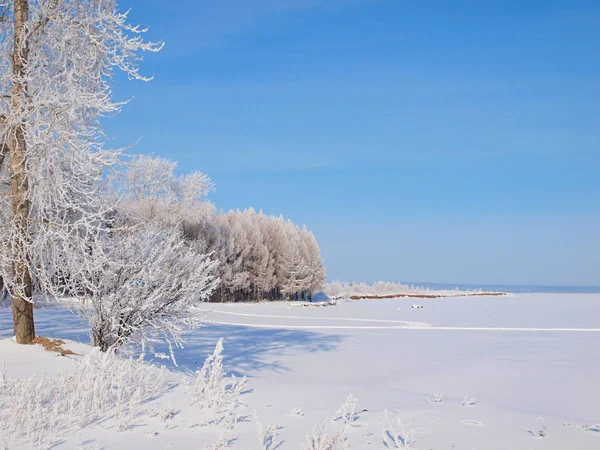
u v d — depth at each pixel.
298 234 64.56
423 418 5.79
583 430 5.51
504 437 5.04
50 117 8.85
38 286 10.16
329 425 5.25
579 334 21.70
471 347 16.78
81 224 8.59
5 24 9.73
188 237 42.16
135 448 4.20
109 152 8.71
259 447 4.35
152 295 9.78
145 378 6.62
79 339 11.92
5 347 8.90
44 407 5.37
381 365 12.81
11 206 9.77
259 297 53.56
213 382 6.07
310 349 15.80
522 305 51.28
